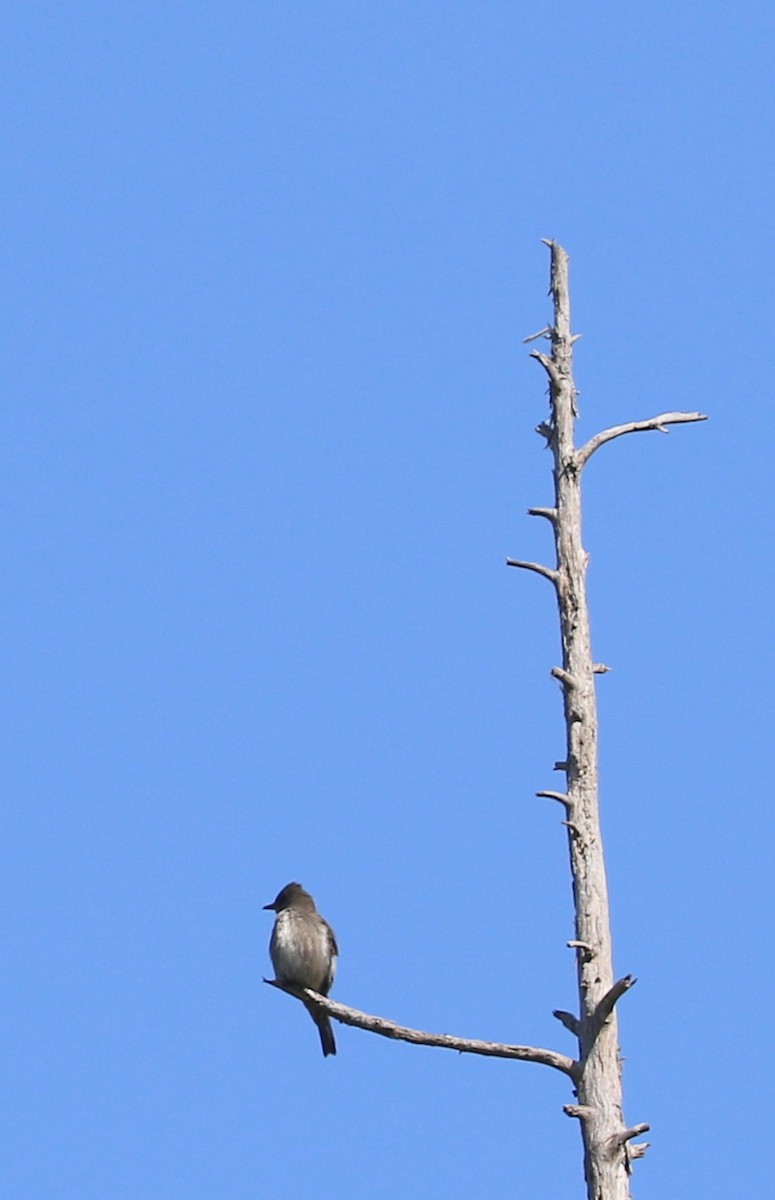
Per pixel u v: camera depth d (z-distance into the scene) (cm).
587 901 1537
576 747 1584
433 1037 1534
